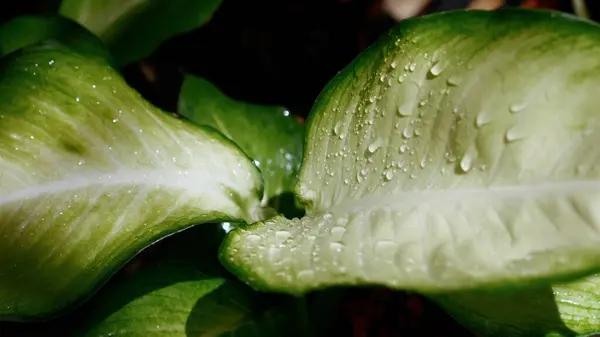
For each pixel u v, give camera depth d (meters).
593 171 0.18
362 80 0.23
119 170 0.24
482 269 0.17
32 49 0.25
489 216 0.18
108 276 0.23
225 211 0.25
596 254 0.17
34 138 0.23
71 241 0.23
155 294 0.25
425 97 0.21
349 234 0.20
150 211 0.24
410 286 0.17
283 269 0.19
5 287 0.23
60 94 0.24
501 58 0.19
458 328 0.30
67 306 0.23
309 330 0.27
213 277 0.26
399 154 0.21
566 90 0.18
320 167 0.24
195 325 0.25
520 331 0.23
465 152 0.19
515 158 0.19
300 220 0.23
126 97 0.25
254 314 0.25
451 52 0.20
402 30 0.22
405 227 0.19
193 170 0.25
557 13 0.19
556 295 0.23
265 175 0.30
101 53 0.27
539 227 0.18
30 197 0.23
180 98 0.32
